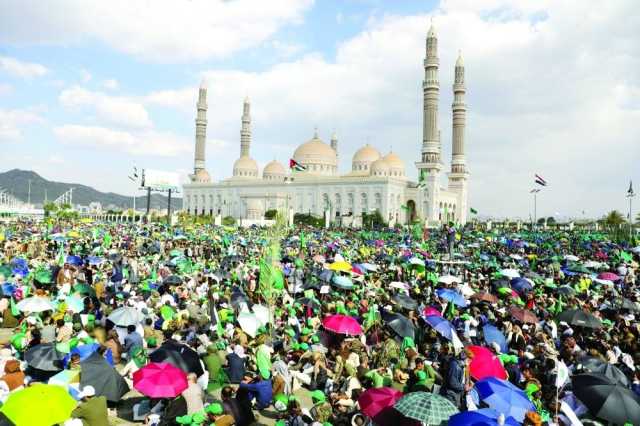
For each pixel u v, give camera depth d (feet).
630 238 241.14
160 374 45.70
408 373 55.98
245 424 46.19
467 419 35.29
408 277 131.54
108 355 60.70
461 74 591.37
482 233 302.86
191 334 67.41
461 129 603.26
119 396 47.11
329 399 48.96
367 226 456.45
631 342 67.46
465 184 621.72
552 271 147.02
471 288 106.63
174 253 159.94
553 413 46.11
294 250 187.42
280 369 57.67
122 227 315.99
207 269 137.69
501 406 41.81
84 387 44.42
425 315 70.23
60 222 340.80
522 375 57.36
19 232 234.79
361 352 62.95
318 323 77.92
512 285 109.19
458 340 56.90
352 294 96.32
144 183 385.29
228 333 71.26
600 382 44.19
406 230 385.50
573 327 77.56
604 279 112.98
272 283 81.87
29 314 72.95
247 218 648.38
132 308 70.08
